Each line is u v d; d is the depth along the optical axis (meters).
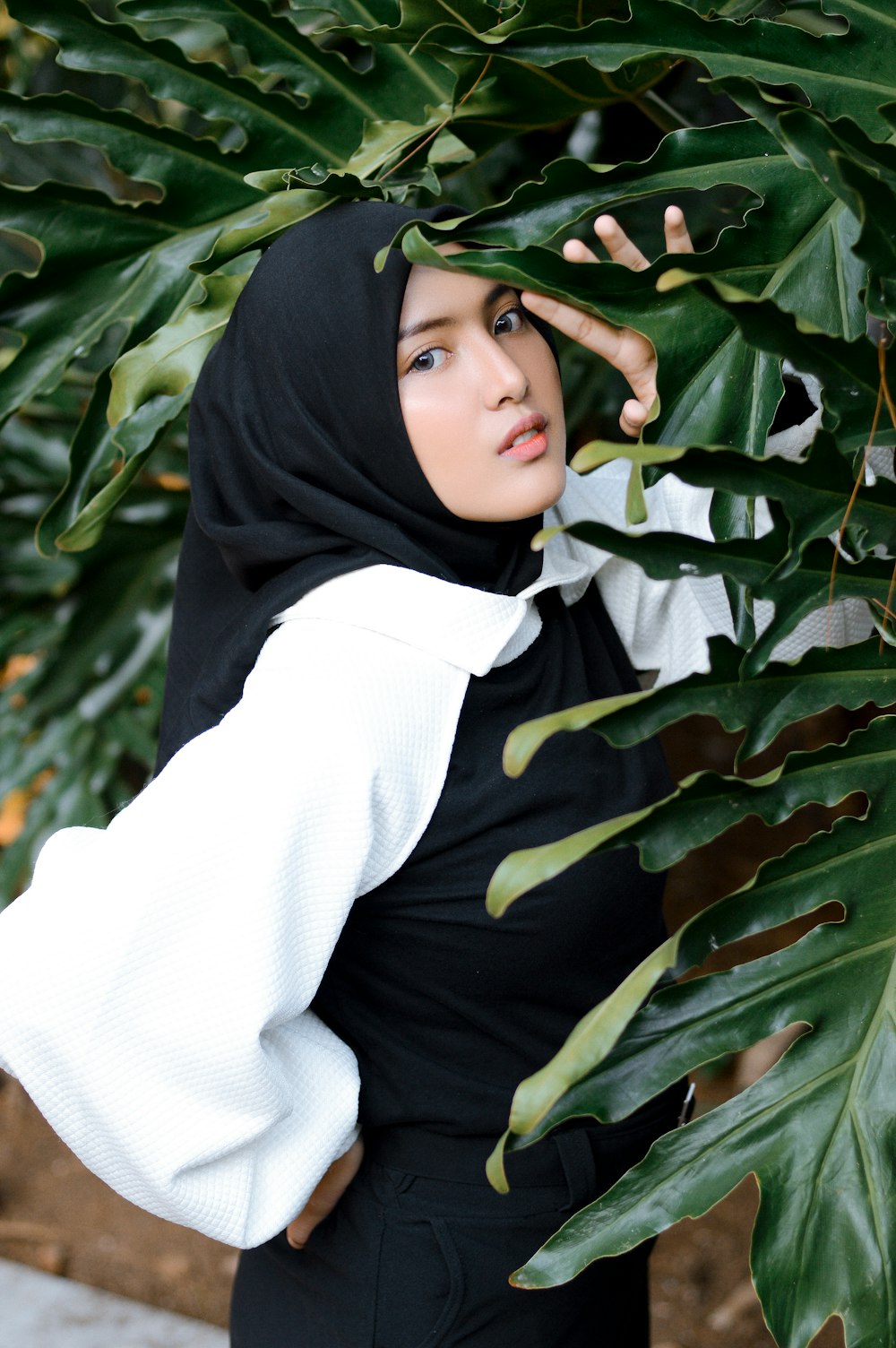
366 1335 1.07
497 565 1.03
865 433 0.79
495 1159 0.74
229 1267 2.36
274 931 0.90
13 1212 2.54
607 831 0.72
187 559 1.19
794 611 0.79
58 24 1.17
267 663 0.99
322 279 0.95
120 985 0.89
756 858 2.88
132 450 1.16
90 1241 2.45
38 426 2.04
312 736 0.92
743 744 0.78
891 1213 0.78
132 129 1.19
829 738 2.80
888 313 0.78
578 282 0.86
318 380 0.96
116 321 1.21
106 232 1.21
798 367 0.76
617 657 1.16
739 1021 0.80
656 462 0.71
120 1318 2.13
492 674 1.02
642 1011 0.79
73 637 2.04
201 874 0.89
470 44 0.93
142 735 2.05
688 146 0.91
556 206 0.90
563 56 0.93
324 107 1.21
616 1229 0.79
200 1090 0.92
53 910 0.91
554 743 1.02
